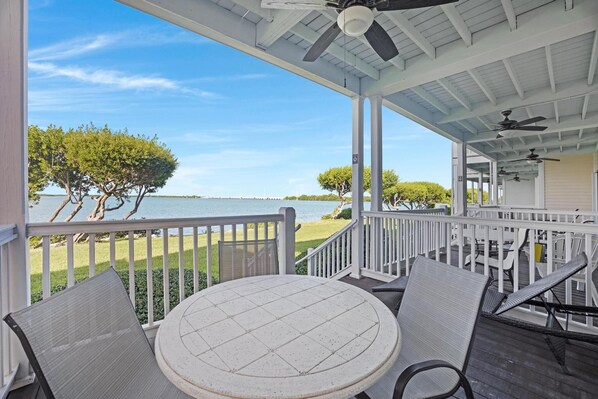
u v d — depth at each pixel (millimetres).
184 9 2654
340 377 932
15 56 1779
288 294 1665
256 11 2789
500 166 13656
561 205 10984
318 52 2717
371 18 2152
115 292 1415
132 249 2154
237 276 2211
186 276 4508
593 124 6254
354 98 4684
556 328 2037
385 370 996
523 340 2430
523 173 15523
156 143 8922
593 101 5633
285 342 1137
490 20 3217
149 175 8648
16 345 1823
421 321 1621
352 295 1649
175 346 1110
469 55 3492
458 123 7000
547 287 2049
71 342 1061
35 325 934
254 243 2311
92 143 7590
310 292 1697
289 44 3617
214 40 3062
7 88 1770
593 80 4516
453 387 1265
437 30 3436
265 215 2793
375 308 1466
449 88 4867
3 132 1770
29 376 1854
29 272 1861
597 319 2754
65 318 1064
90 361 1116
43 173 6996
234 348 1094
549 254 2639
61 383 942
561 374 1971
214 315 1383
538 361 2127
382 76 4402
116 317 1353
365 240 4688
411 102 5688
